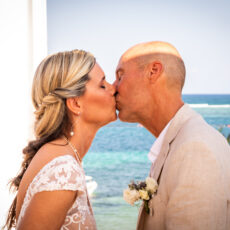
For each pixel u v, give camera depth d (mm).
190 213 1325
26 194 1304
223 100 41875
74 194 1287
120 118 1872
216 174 1341
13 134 3209
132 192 1553
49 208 1223
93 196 16984
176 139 1544
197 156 1373
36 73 1583
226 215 1382
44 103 1503
